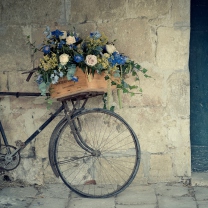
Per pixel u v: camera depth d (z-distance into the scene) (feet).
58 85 12.85
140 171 14.57
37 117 14.49
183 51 13.99
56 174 13.76
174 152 14.44
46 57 12.85
